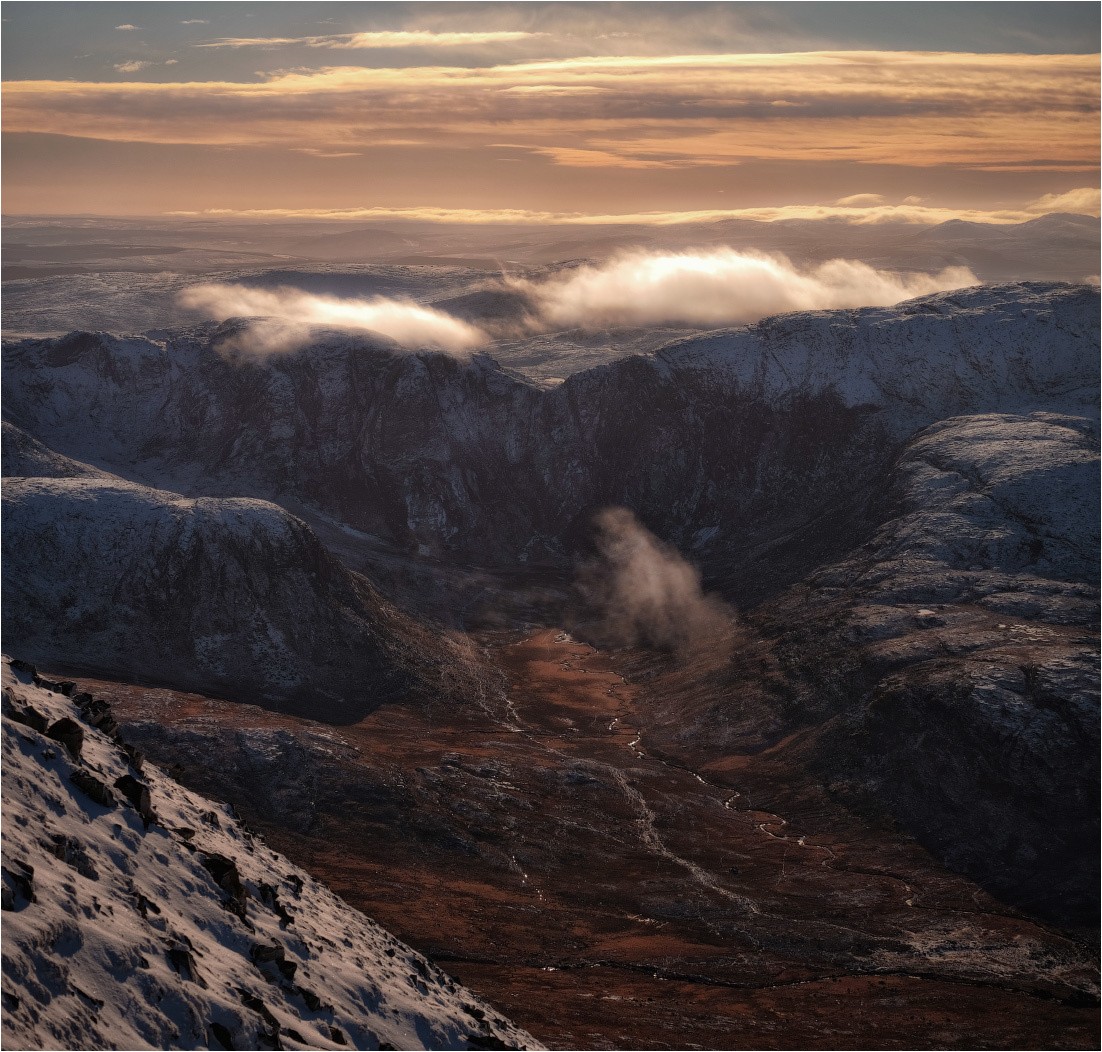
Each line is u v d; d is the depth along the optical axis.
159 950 20.16
